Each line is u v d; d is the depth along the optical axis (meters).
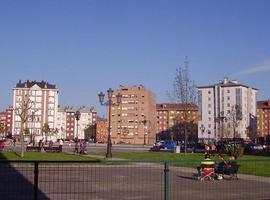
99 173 13.48
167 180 10.61
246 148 52.56
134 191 13.67
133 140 148.25
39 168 11.09
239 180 17.64
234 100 143.62
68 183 12.68
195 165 21.95
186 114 51.22
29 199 10.68
